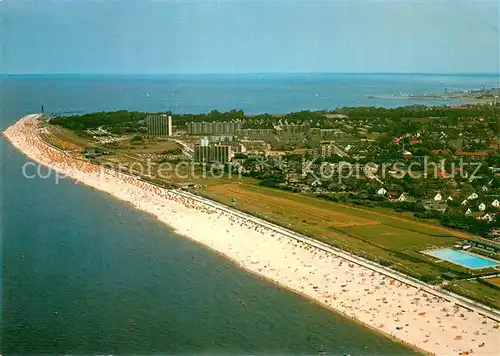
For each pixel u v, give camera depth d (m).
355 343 179.12
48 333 185.62
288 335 183.62
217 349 172.38
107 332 185.25
